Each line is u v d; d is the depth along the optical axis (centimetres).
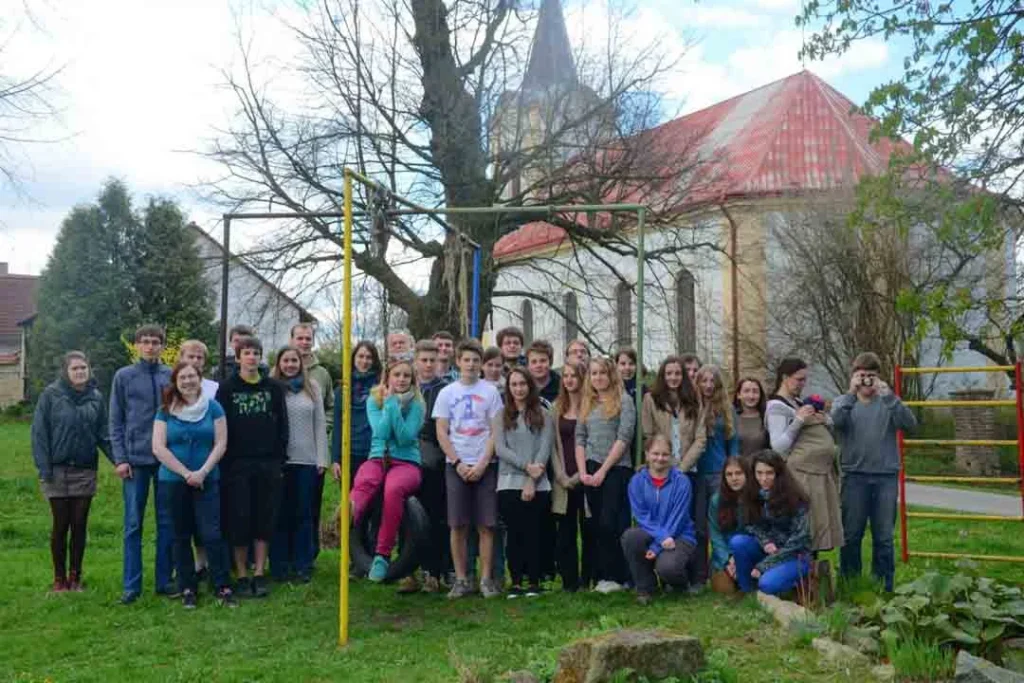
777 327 2770
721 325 2842
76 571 884
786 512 765
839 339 2662
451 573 866
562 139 1994
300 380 887
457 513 817
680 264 2233
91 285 3778
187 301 3766
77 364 872
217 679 606
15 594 862
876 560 823
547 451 820
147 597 829
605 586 828
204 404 802
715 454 837
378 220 816
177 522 798
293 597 818
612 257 2984
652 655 540
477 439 818
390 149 1897
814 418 793
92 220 3784
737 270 2789
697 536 829
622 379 890
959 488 2109
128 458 823
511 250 3641
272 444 831
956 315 1151
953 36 1070
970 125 1085
